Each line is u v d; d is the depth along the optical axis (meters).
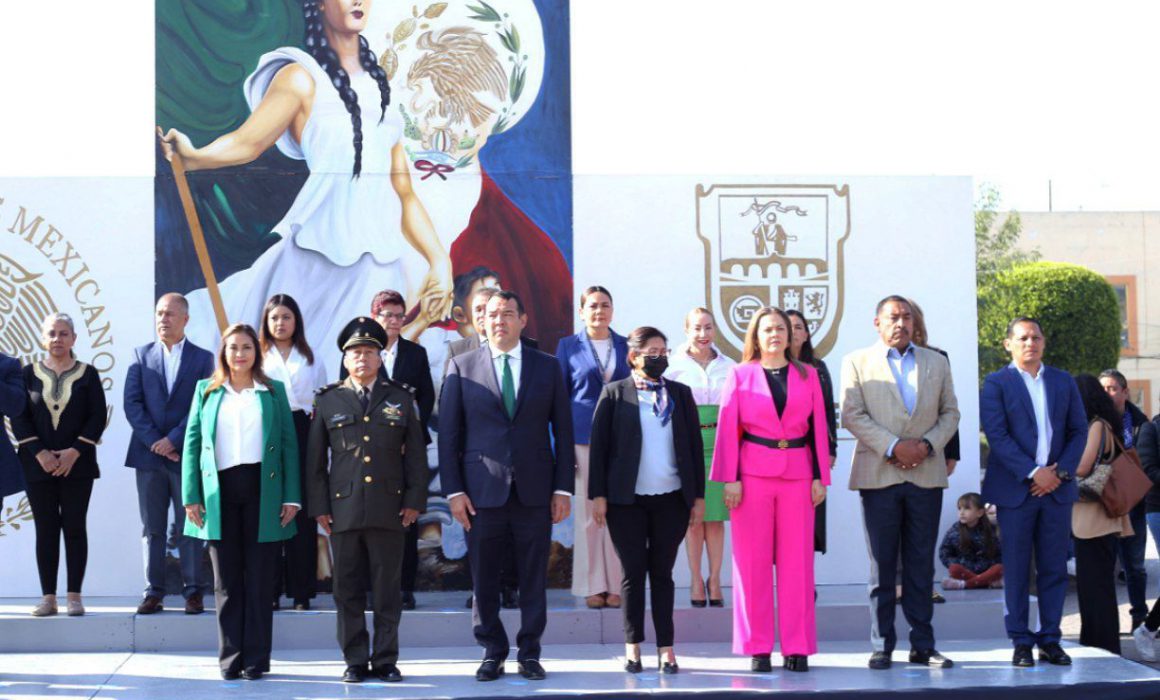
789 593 6.64
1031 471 6.68
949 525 8.67
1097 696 6.12
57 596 8.09
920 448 6.61
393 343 7.50
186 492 6.42
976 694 6.02
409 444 6.50
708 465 7.62
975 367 8.78
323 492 6.46
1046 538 6.78
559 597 8.15
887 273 8.79
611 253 8.63
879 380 6.79
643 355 6.52
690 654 7.18
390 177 8.50
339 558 6.41
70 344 7.33
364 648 6.43
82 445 7.27
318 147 8.46
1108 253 33.19
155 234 8.28
